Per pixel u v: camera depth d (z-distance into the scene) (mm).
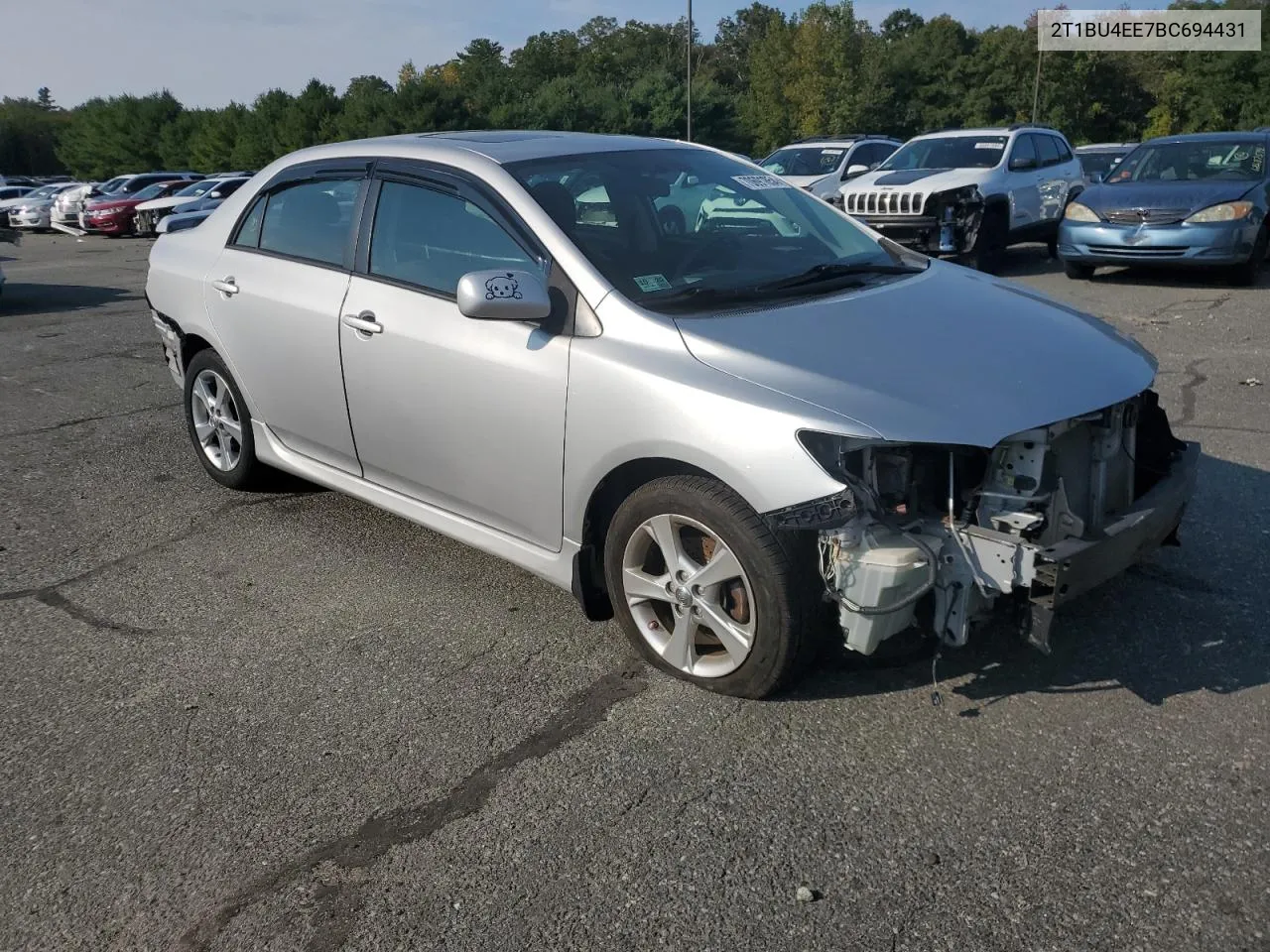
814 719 3176
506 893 2521
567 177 3830
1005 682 3334
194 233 5305
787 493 2869
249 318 4660
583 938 2373
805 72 58094
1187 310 9453
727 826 2723
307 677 3570
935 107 64625
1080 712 3158
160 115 66062
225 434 5250
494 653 3693
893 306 3514
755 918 2408
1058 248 11969
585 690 3414
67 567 4566
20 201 33688
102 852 2721
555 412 3402
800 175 15594
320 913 2482
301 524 5004
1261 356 7516
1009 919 2369
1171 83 50094
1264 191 10547
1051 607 2844
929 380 3039
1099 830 2643
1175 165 11297
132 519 5141
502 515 3762
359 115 50719
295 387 4500
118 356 9438
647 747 3082
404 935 2406
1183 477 3494
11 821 2855
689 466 3193
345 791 2936
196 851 2713
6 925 2482
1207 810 2699
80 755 3150
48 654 3783
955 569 2961
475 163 3863
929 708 3207
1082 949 2279
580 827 2746
